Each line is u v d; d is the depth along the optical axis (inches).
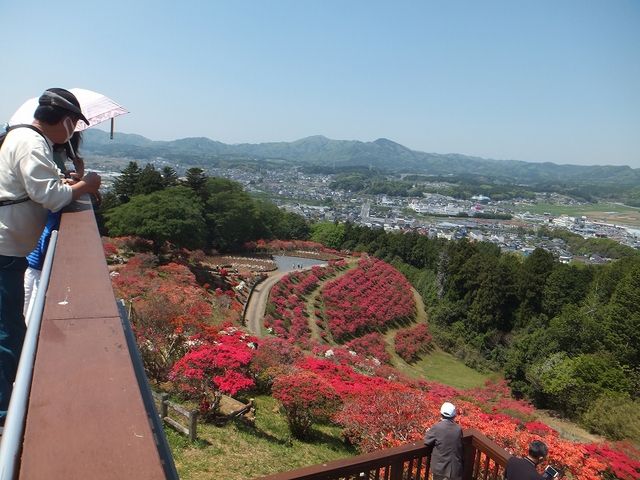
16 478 35.0
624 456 605.9
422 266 2635.3
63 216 114.1
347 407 579.2
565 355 1350.9
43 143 109.0
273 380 659.4
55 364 51.4
